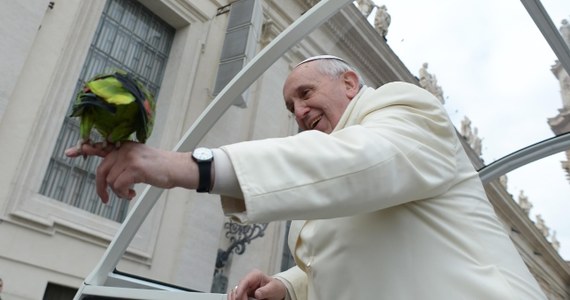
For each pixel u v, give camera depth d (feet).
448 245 3.17
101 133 2.37
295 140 2.87
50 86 16.49
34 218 14.89
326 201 2.65
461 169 3.59
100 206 17.75
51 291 15.20
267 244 22.26
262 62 6.23
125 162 2.36
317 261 3.64
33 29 16.02
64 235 15.71
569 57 9.22
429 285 3.05
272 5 25.04
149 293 5.24
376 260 3.26
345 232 3.47
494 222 3.49
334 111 4.44
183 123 21.11
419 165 3.04
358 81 4.70
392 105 3.50
